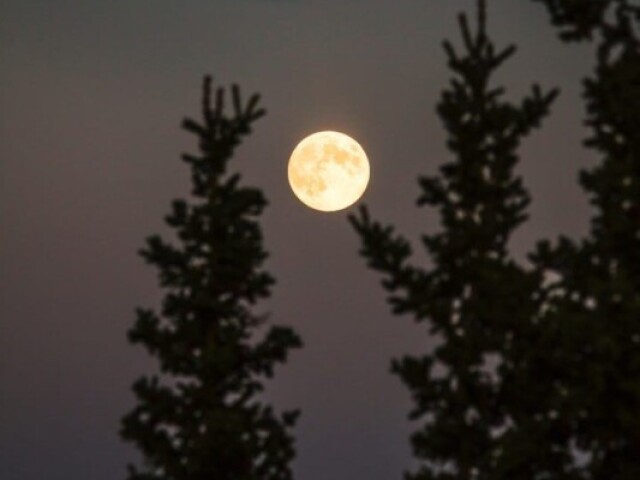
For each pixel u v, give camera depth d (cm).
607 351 7969
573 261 8488
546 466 8231
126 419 9531
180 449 9462
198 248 9700
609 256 8400
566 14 8788
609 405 8100
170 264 9681
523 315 8356
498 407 8438
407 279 8625
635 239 8338
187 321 9594
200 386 9531
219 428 9306
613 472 8131
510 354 8406
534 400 8350
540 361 8344
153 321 9644
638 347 8019
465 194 8775
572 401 8031
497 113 8806
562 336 8219
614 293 8050
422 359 8494
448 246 8650
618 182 8325
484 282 8438
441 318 8550
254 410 9594
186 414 9500
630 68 8488
